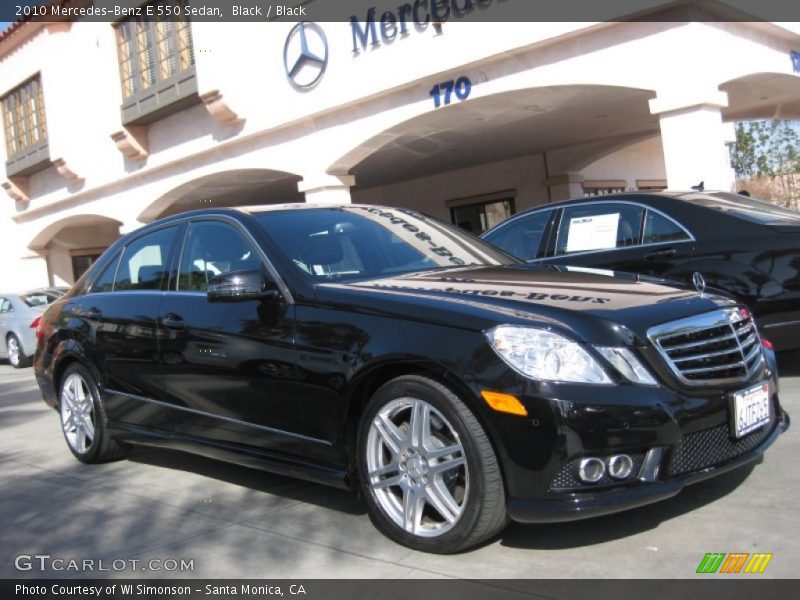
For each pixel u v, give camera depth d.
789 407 5.39
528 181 20.03
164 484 4.97
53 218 21.70
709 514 3.63
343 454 3.76
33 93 20.97
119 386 5.12
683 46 9.80
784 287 5.61
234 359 4.20
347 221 4.71
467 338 3.29
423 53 12.07
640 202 6.45
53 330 5.75
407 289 3.75
